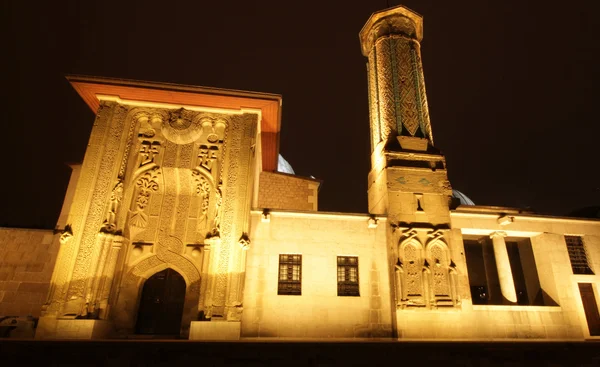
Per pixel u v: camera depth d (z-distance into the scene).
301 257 14.76
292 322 13.70
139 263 13.93
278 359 9.56
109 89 14.97
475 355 10.40
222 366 9.27
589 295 16.69
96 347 9.06
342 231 15.34
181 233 14.48
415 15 20.55
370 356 9.93
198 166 14.91
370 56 20.72
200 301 12.98
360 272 14.88
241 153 15.16
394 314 14.20
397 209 15.83
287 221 15.12
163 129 15.32
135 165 14.77
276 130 18.58
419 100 18.56
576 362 10.80
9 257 15.31
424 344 10.31
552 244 16.98
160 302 13.82
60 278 12.55
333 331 13.84
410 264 14.97
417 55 19.95
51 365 8.77
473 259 21.72
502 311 15.15
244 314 13.50
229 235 13.88
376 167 18.00
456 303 14.69
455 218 16.62
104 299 12.67
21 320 12.93
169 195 15.16
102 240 13.21
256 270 14.20
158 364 9.09
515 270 20.05
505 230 16.92
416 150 17.19
